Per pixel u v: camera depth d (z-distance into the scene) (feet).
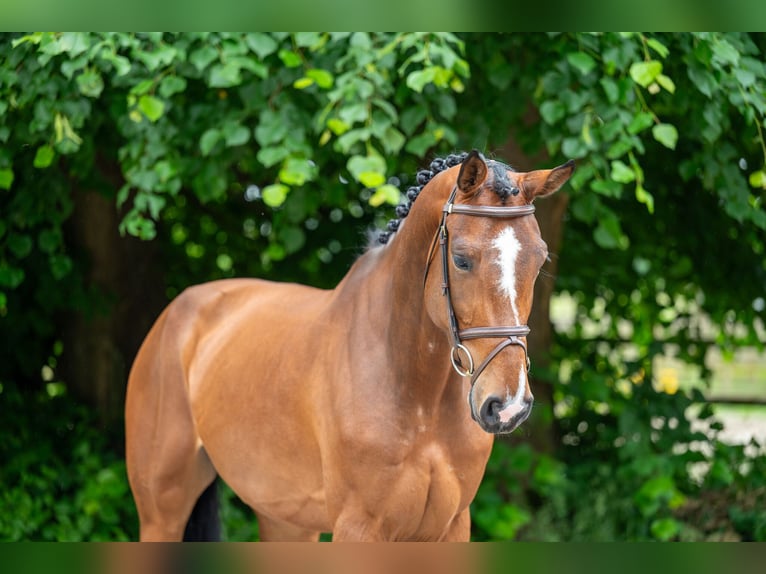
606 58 15.84
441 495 11.18
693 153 18.81
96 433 24.18
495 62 17.42
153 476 15.28
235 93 17.85
